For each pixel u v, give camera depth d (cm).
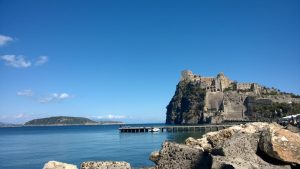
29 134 19225
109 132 19688
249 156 1588
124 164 1858
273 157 1636
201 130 16762
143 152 7119
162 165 1673
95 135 16112
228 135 2031
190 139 2219
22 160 6356
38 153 7656
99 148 8625
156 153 2092
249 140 1714
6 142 11900
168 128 16988
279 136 1694
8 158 6706
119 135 15000
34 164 5769
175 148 1672
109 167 1814
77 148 8819
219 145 1678
